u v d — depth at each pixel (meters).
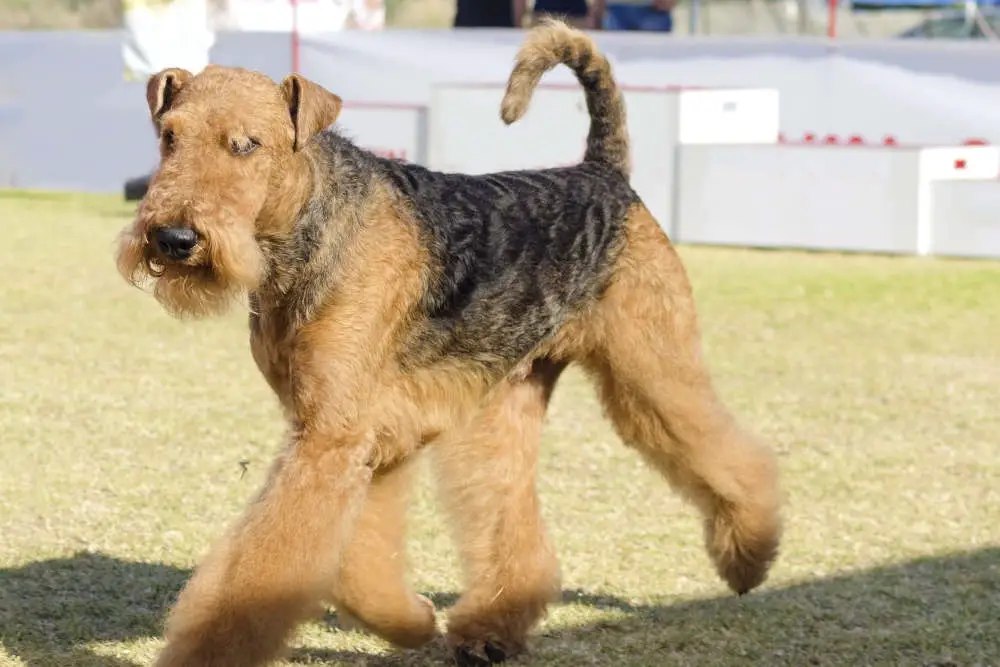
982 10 20.61
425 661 5.02
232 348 10.29
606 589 5.77
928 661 4.96
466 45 16.41
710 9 23.72
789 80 15.89
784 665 4.93
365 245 4.55
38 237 14.80
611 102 5.75
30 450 7.38
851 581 5.84
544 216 5.22
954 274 13.74
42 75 18.09
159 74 4.50
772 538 5.61
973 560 6.11
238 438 7.81
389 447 4.71
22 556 5.81
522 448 5.27
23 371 9.20
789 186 15.09
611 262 5.38
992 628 5.28
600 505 6.88
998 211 14.59
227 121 4.24
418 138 15.83
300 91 4.38
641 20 19.19
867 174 14.84
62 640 4.95
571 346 5.42
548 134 15.23
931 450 7.94
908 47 15.28
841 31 22.31
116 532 6.17
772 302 12.34
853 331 11.23
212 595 4.14
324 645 5.12
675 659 5.00
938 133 15.30
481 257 4.96
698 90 15.42
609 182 5.57
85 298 11.84
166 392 8.83
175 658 4.09
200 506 6.59
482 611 5.06
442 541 6.30
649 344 5.44
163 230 4.08
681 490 5.67
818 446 7.98
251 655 4.12
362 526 4.85
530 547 5.18
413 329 4.74
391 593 4.88
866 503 6.95
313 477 4.32
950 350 10.62
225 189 4.18
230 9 17.59
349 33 16.55
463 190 5.08
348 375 4.42
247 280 4.18
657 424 5.53
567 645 5.14
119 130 17.80
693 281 13.27
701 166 15.33
